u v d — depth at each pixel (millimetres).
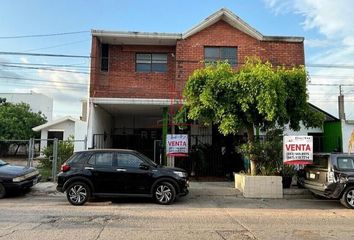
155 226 9000
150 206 12234
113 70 21609
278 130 15422
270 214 10945
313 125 14852
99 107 21750
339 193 12242
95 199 13594
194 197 14492
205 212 11172
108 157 12836
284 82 14188
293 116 14789
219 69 14164
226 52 20938
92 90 20047
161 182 12656
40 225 9016
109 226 8961
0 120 36969
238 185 15750
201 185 16922
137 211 11211
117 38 20875
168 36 20656
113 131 26734
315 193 13672
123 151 12977
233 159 20109
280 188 14469
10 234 8008
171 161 19172
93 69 20156
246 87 13367
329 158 12641
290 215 10820
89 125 19844
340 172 12297
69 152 21719
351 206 12117
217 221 9727
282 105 13438
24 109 40688
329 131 21500
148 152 25125
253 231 8547
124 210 11367
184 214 10758
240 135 20359
